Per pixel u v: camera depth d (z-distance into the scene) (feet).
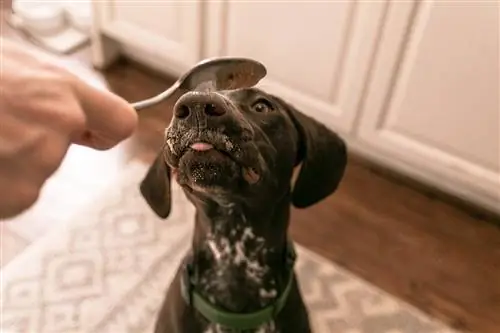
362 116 6.52
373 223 6.50
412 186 6.89
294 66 6.57
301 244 6.21
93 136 1.23
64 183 6.56
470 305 5.92
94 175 6.67
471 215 6.69
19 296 5.60
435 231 6.51
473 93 5.74
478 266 6.26
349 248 6.25
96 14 7.57
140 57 8.05
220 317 3.97
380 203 6.69
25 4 8.16
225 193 3.39
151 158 6.89
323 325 5.58
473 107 5.82
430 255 6.30
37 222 6.20
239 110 3.27
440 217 6.64
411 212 6.65
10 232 6.08
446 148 6.26
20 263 5.84
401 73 6.02
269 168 3.51
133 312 5.57
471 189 6.61
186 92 2.78
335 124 6.77
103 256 5.95
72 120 1.05
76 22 8.30
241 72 2.71
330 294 5.80
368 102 6.36
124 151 6.93
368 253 6.23
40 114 1.02
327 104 6.68
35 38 8.21
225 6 6.55
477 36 5.41
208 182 3.23
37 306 5.55
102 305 5.59
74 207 6.35
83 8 8.27
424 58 5.80
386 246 6.32
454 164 6.30
